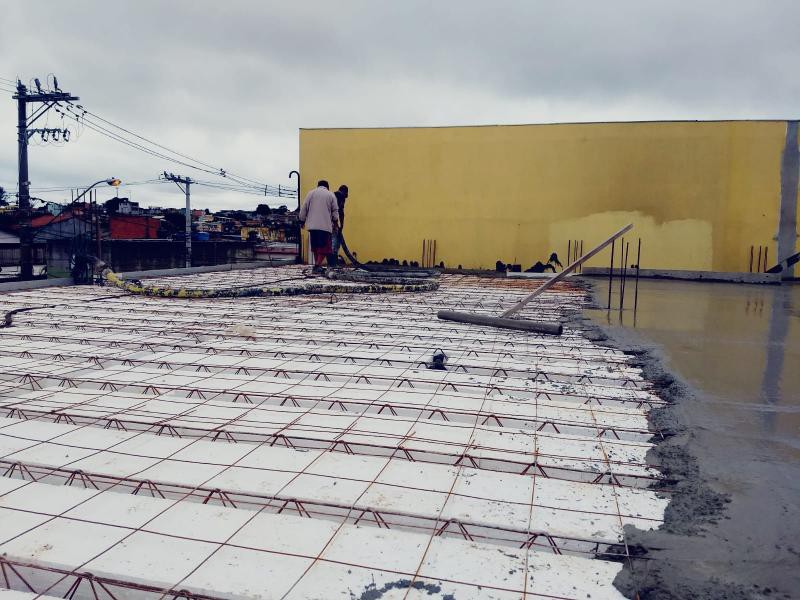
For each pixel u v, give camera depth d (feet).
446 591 4.48
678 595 4.42
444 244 38.14
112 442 7.32
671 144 34.76
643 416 8.34
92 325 15.20
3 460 6.73
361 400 9.02
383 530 5.31
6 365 11.07
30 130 38.37
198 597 4.37
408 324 15.79
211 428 7.75
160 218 96.63
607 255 36.04
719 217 34.53
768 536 5.17
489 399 9.12
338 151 39.06
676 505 5.71
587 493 5.98
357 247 39.34
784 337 14.17
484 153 37.17
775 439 7.35
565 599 4.39
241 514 5.58
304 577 4.64
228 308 18.63
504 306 19.57
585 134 35.76
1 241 67.05
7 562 4.82
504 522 5.42
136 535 5.24
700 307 20.18
